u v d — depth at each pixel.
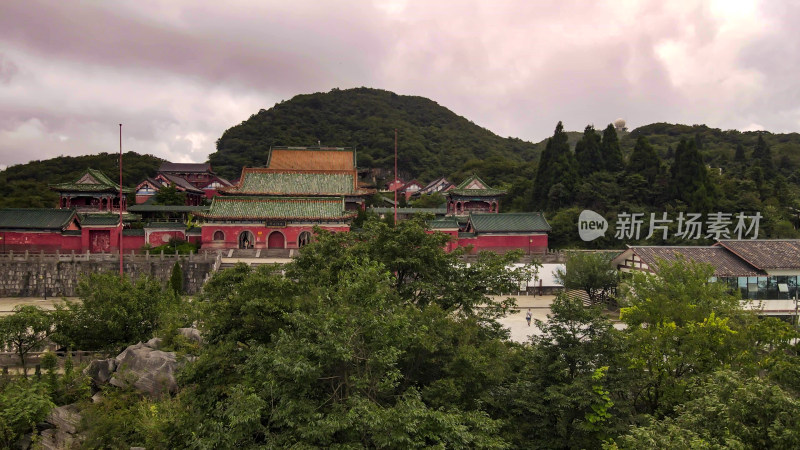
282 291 25.08
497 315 29.64
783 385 20.73
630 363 24.58
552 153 114.12
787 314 51.09
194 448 17.92
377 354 19.50
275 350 19.70
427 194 150.25
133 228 90.19
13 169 161.50
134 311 35.09
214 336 24.62
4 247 73.75
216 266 66.12
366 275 22.38
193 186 137.00
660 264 40.03
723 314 32.00
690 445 16.55
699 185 97.56
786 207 103.25
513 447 21.47
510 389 24.11
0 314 54.59
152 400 28.33
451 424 18.12
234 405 17.94
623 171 110.50
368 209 100.75
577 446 22.06
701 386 22.73
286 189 87.06
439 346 23.14
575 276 60.72
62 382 29.62
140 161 174.62
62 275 64.88
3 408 25.58
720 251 54.94
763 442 17.03
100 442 24.09
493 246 82.06
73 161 169.12
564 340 23.50
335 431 17.84
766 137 195.00
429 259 30.02
